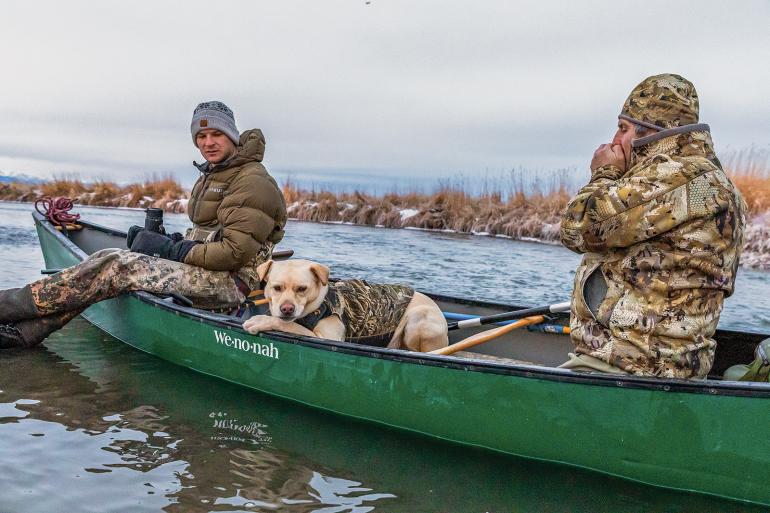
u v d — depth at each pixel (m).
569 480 3.22
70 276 4.77
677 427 3.07
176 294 4.85
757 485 3.01
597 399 3.18
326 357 3.91
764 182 11.95
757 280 9.52
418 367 3.60
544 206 14.20
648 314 3.10
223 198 4.89
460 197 15.55
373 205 16.33
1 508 2.75
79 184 19.23
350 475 3.22
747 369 3.70
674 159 3.06
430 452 3.51
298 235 12.87
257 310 5.07
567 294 7.91
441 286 8.16
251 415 3.92
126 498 2.87
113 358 4.87
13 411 3.80
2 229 11.46
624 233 3.07
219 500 2.89
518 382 3.35
